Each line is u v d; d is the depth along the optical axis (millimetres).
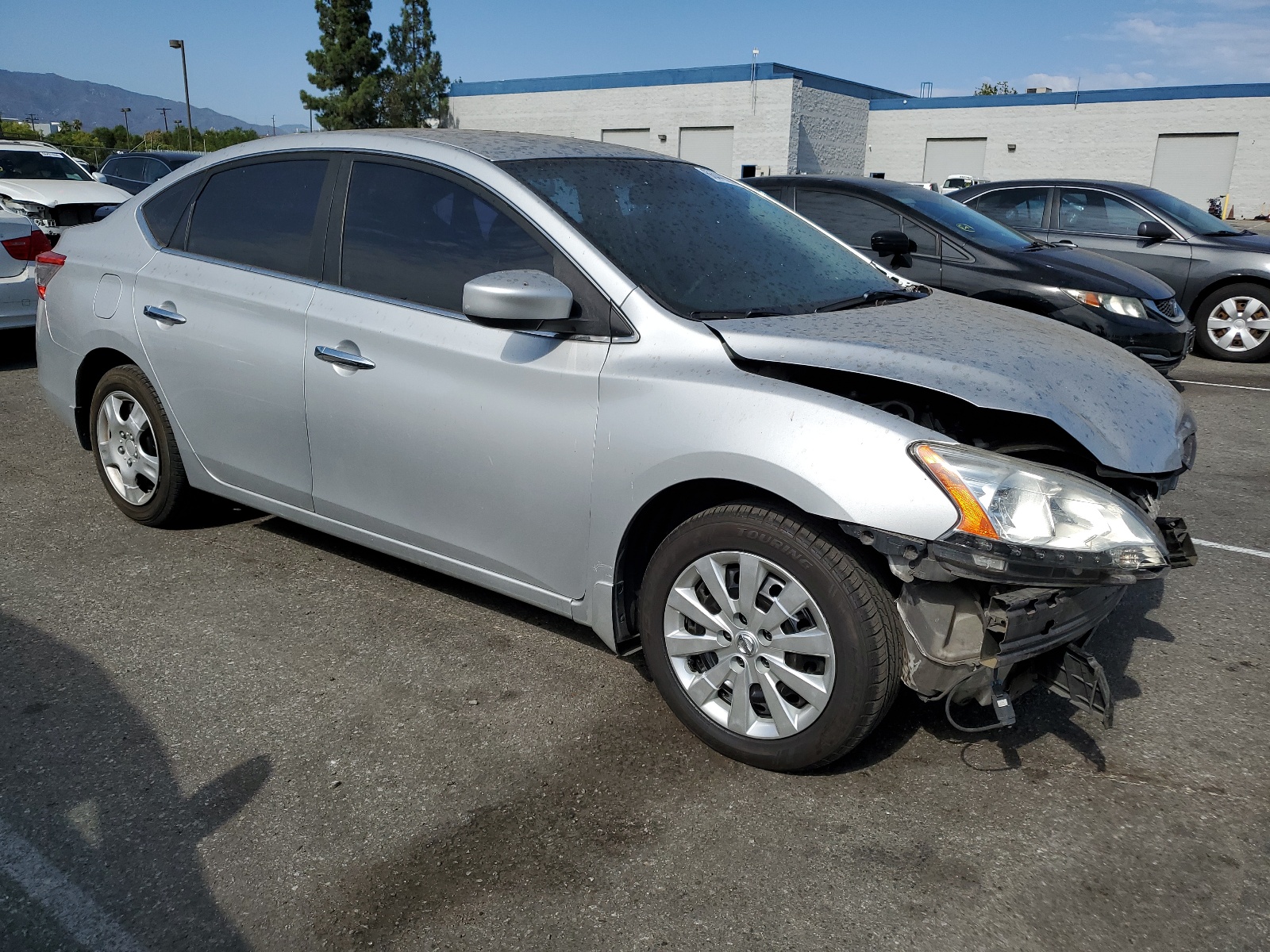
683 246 3066
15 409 6367
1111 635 3539
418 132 3422
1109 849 2381
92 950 2012
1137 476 2541
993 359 2650
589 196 3078
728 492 2662
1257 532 4555
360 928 2090
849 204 7309
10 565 3908
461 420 2980
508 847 2352
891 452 2322
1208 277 8781
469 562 3139
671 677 2781
